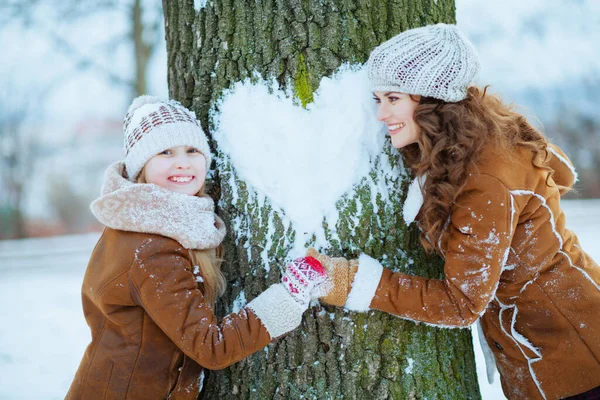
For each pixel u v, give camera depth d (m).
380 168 2.06
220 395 2.15
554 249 1.94
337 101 2.03
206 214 1.98
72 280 7.92
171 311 1.79
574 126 20.80
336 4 2.05
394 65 1.85
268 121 2.05
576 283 1.95
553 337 1.94
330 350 2.01
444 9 2.33
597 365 1.91
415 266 2.10
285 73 2.06
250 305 1.85
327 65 2.04
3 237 19.89
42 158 21.33
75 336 4.95
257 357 2.08
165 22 2.43
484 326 2.13
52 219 21.53
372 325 2.02
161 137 1.95
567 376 1.93
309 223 2.02
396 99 1.91
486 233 1.79
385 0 2.12
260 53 2.08
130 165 2.02
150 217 1.86
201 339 1.76
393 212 2.07
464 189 1.83
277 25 2.06
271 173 2.04
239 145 2.08
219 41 2.14
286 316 1.81
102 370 1.93
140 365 1.91
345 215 2.02
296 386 2.03
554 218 1.97
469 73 1.86
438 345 2.13
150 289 1.80
